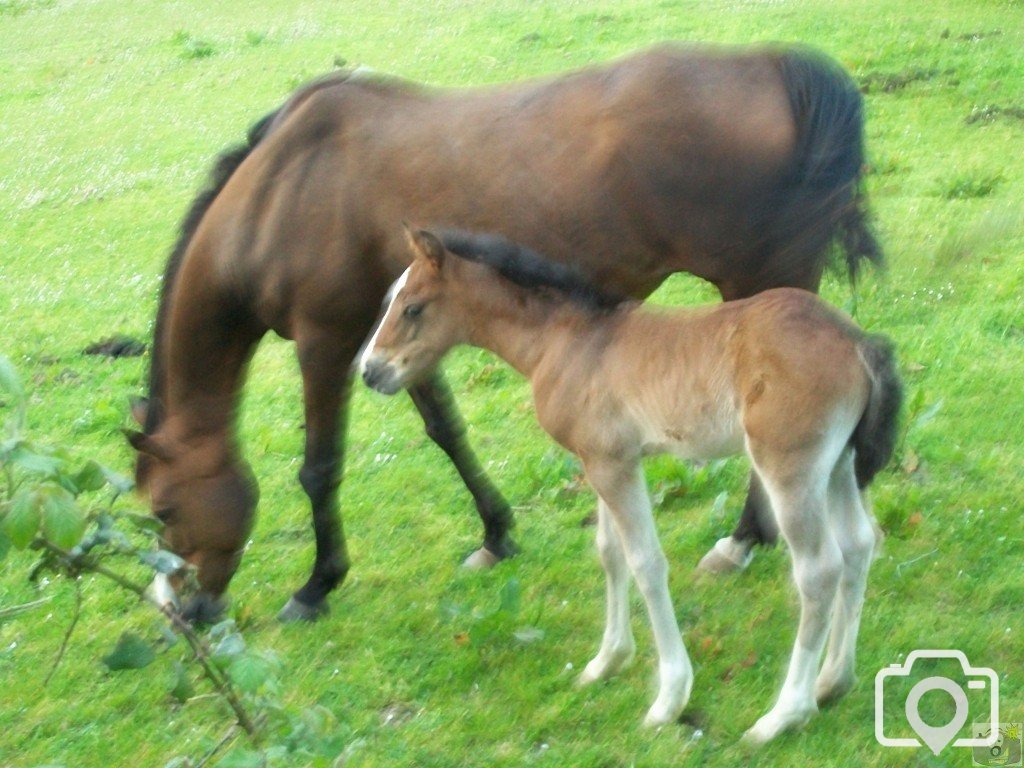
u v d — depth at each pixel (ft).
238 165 16.34
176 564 8.89
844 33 42.01
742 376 11.74
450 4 55.98
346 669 14.69
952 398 20.52
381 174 15.25
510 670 14.37
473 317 13.89
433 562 17.24
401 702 14.05
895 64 38.86
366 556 17.56
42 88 51.24
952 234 19.47
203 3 64.80
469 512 18.74
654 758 12.46
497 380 23.66
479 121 15.23
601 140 14.82
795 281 14.98
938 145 32.40
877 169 30.40
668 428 12.38
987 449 18.83
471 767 12.75
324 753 9.53
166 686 14.47
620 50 43.16
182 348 15.78
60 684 14.74
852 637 12.79
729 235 15.05
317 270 15.29
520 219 15.01
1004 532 16.46
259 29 56.24
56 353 26.43
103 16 64.95
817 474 11.60
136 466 15.98
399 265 15.31
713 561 16.20
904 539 16.28
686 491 18.40
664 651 12.94
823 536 11.80
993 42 39.75
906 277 24.67
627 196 14.88
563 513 18.29
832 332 11.62
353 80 15.88
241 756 9.11
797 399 11.39
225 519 15.67
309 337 15.64
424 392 16.28
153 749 13.37
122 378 24.85
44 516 7.85
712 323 12.16
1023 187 28.66
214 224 15.67
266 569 17.53
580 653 14.65
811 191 14.73
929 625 14.46
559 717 13.35
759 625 14.87
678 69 15.03
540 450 20.53
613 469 12.89
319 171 15.40
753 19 45.06
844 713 12.94
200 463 15.64
